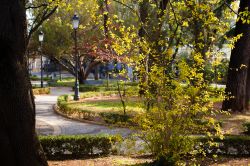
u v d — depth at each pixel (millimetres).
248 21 8008
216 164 9281
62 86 44594
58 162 9680
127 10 25703
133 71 8234
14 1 6113
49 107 24141
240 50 18859
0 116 6152
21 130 6266
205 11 7965
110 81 45500
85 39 35688
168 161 7676
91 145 10414
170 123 7551
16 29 6145
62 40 37750
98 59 30188
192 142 7906
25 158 6332
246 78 19188
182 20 8359
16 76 6188
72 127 16094
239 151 10523
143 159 9734
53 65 66312
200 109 7375
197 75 7164
